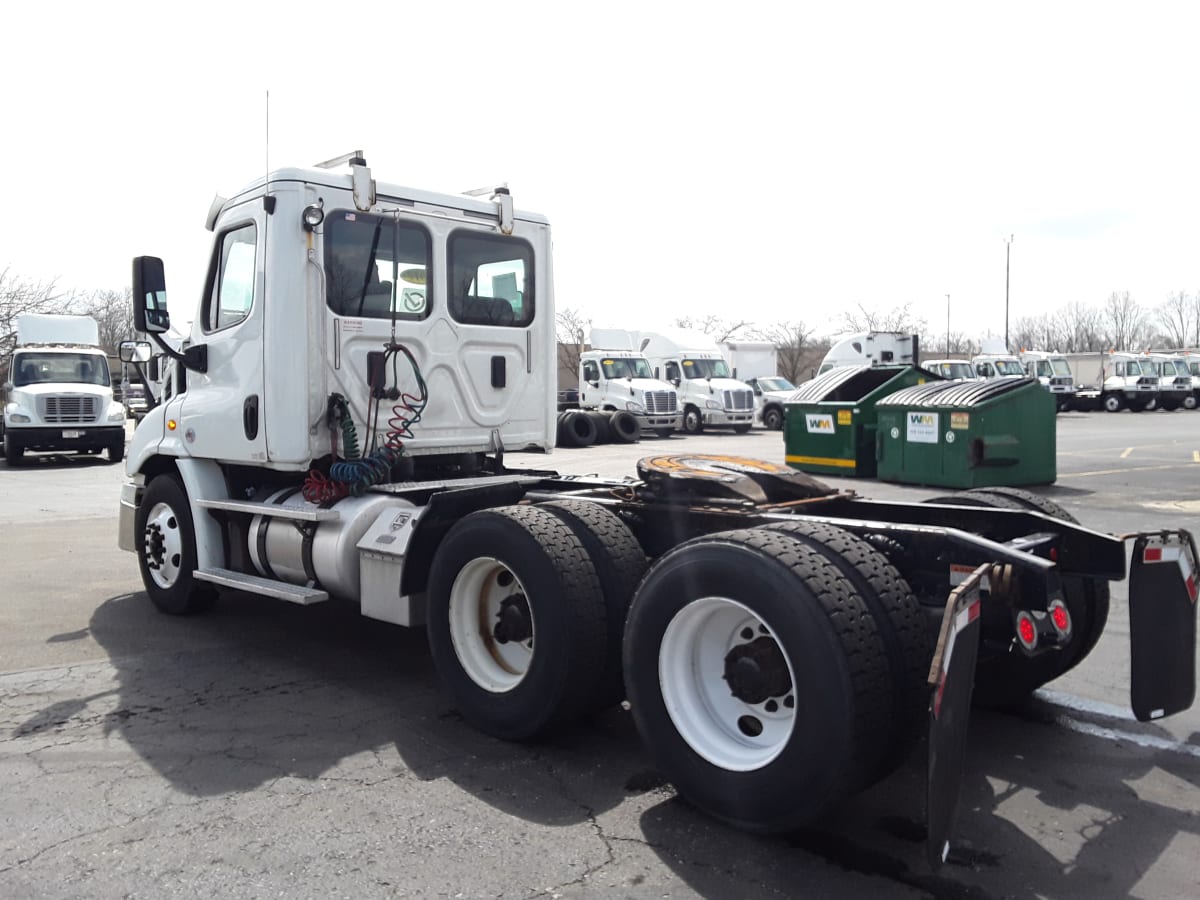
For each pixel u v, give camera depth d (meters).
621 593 4.30
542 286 6.75
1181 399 42.69
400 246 5.96
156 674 5.56
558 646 4.17
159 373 7.19
